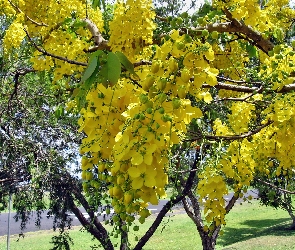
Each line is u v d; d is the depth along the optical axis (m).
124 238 1.64
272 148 2.71
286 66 2.08
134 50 2.44
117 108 1.42
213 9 2.82
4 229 15.34
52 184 5.56
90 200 1.74
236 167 2.88
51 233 13.73
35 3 3.01
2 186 5.51
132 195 1.32
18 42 3.05
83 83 1.42
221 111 3.47
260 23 2.72
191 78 1.39
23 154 5.35
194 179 4.96
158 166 1.35
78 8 2.91
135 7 2.38
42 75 3.13
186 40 1.36
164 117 1.28
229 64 3.26
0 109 5.07
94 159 1.47
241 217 15.68
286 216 14.74
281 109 2.14
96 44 2.75
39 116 5.52
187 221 14.32
